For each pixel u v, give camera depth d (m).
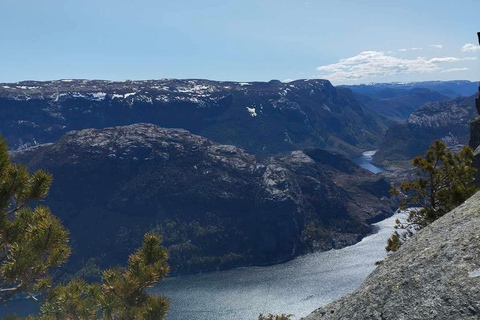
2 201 13.64
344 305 8.18
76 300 15.64
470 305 5.79
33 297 15.68
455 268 6.67
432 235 8.55
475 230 7.41
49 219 14.63
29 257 13.65
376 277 8.31
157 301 15.81
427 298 6.49
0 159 13.61
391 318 6.69
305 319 8.62
